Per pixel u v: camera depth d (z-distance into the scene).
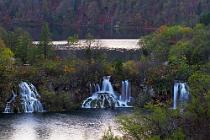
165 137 42.03
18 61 115.25
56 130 81.56
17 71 105.56
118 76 110.56
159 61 121.12
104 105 105.75
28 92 103.06
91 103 105.38
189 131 41.94
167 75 109.50
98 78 109.44
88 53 123.38
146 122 43.81
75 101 105.06
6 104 99.75
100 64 111.56
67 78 107.38
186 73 109.12
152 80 109.50
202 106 42.53
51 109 100.75
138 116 44.97
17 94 102.19
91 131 80.56
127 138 45.03
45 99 101.62
